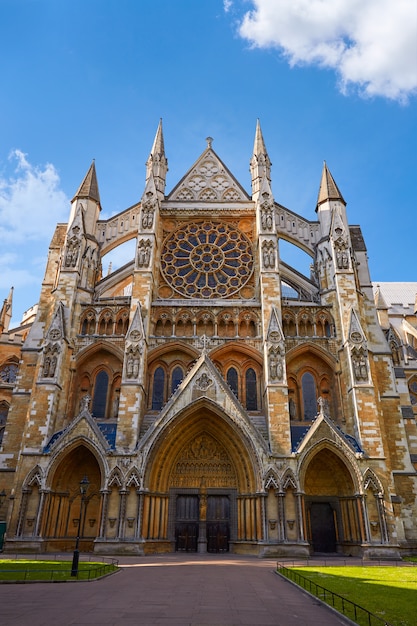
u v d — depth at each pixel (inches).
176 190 2122.3
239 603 610.2
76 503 1486.2
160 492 1477.6
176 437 1530.5
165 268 1913.1
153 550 1392.7
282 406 1503.4
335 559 1309.1
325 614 550.3
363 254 1932.8
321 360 1701.5
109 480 1393.9
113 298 1845.5
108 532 1346.0
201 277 1903.3
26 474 1400.1
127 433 1464.1
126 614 527.8
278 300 1692.9
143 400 1578.5
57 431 1526.8
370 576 876.6
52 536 1396.4
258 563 1163.3
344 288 1716.3
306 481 1534.2
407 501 1525.6
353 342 1604.3
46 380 1536.7
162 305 1752.0
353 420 1529.3
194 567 1059.3
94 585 764.6
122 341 1674.5
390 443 1604.3
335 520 1496.1
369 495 1401.3
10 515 1369.3
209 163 2190.0
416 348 2871.6
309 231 1962.4
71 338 1675.7
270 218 1849.2
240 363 1700.3
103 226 1982.0
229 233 1975.9
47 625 469.1
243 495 1475.1
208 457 1571.1
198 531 1488.7
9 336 2516.0
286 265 1919.3
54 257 1921.8
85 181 2037.4
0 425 2271.2
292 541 1341.0
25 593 679.7
